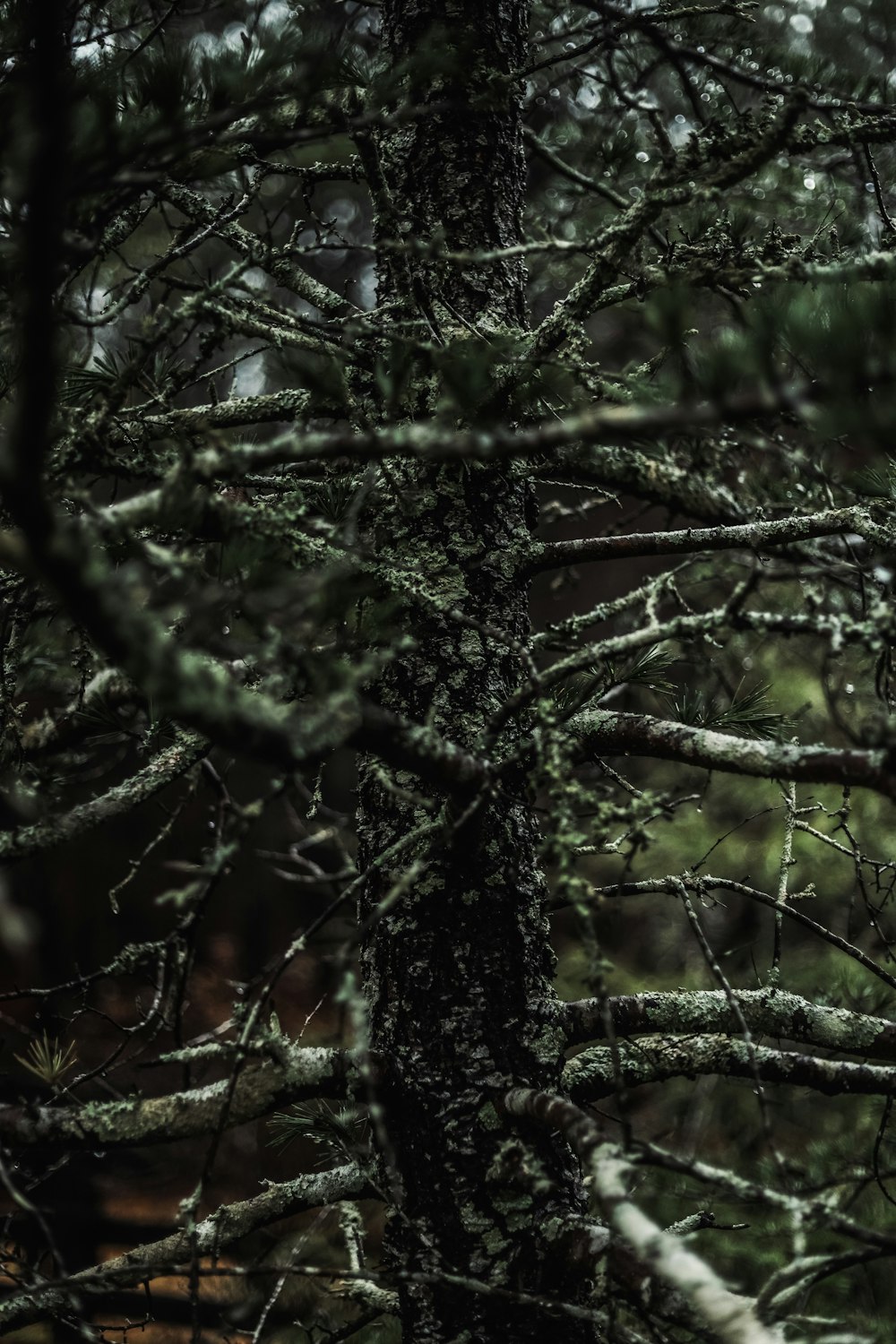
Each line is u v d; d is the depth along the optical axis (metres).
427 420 2.24
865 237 2.51
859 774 1.60
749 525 2.29
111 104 1.39
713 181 1.76
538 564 2.40
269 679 1.57
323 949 5.76
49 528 1.01
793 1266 1.41
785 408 1.20
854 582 2.07
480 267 2.40
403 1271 2.10
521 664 2.32
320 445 1.40
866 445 1.56
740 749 1.83
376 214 2.45
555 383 1.89
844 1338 1.36
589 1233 1.92
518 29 2.57
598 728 2.13
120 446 2.22
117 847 9.67
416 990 2.17
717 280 1.88
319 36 1.62
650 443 1.65
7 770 2.43
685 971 6.53
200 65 1.58
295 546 1.78
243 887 10.21
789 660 5.69
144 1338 4.35
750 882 6.49
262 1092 2.03
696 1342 1.69
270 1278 3.09
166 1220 5.70
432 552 2.31
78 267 2.00
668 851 6.73
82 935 9.27
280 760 1.31
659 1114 5.29
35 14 0.90
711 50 2.63
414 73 1.85
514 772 2.29
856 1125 4.54
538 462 2.31
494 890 2.21
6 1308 2.13
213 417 2.35
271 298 2.41
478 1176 2.08
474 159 2.45
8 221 1.43
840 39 4.09
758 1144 4.66
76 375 2.08
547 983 2.27
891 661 1.68
